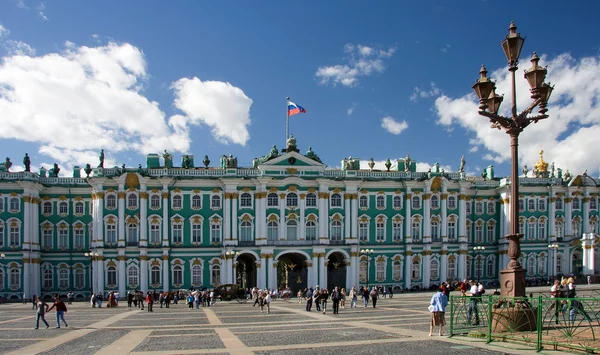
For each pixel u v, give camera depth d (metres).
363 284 96.50
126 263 89.31
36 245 89.62
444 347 27.86
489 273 104.88
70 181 92.94
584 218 106.31
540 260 104.75
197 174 92.38
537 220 105.19
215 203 93.00
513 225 30.36
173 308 68.44
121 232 89.25
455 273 100.75
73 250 92.06
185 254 91.44
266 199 93.00
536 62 29.62
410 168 103.38
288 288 89.75
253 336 35.03
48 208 92.50
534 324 29.31
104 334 37.47
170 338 34.72
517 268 29.89
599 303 30.11
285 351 28.23
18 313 59.94
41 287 91.19
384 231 98.44
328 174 96.12
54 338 35.31
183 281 91.12
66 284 91.81
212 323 45.34
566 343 25.62
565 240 105.06
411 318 46.19
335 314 52.69
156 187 91.44
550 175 112.50
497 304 29.81
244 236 92.81
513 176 30.20
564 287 37.06
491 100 31.23
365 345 29.48
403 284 98.31
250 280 96.94
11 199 88.25
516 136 30.30
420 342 29.95
